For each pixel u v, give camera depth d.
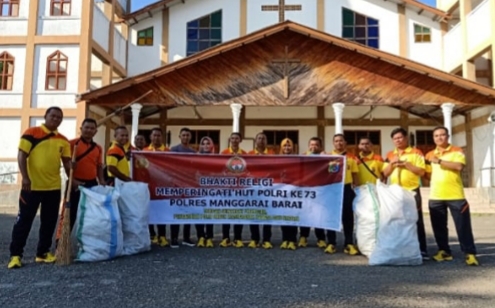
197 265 5.14
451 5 18.73
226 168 6.59
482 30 15.75
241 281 4.41
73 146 5.62
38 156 5.11
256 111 18.03
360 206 5.76
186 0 19.56
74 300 3.71
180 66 14.33
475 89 13.83
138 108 14.27
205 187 6.57
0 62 16.61
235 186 6.56
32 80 16.41
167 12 19.75
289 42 14.61
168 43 19.64
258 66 14.62
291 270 4.93
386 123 17.83
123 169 6.25
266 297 3.85
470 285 4.32
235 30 19.47
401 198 5.38
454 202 5.46
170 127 18.12
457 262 5.46
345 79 14.45
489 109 15.17
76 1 16.67
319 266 5.16
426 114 17.70
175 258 5.54
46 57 16.50
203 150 7.02
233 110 14.46
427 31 19.23
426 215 12.16
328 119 17.86
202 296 3.86
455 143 17.84
